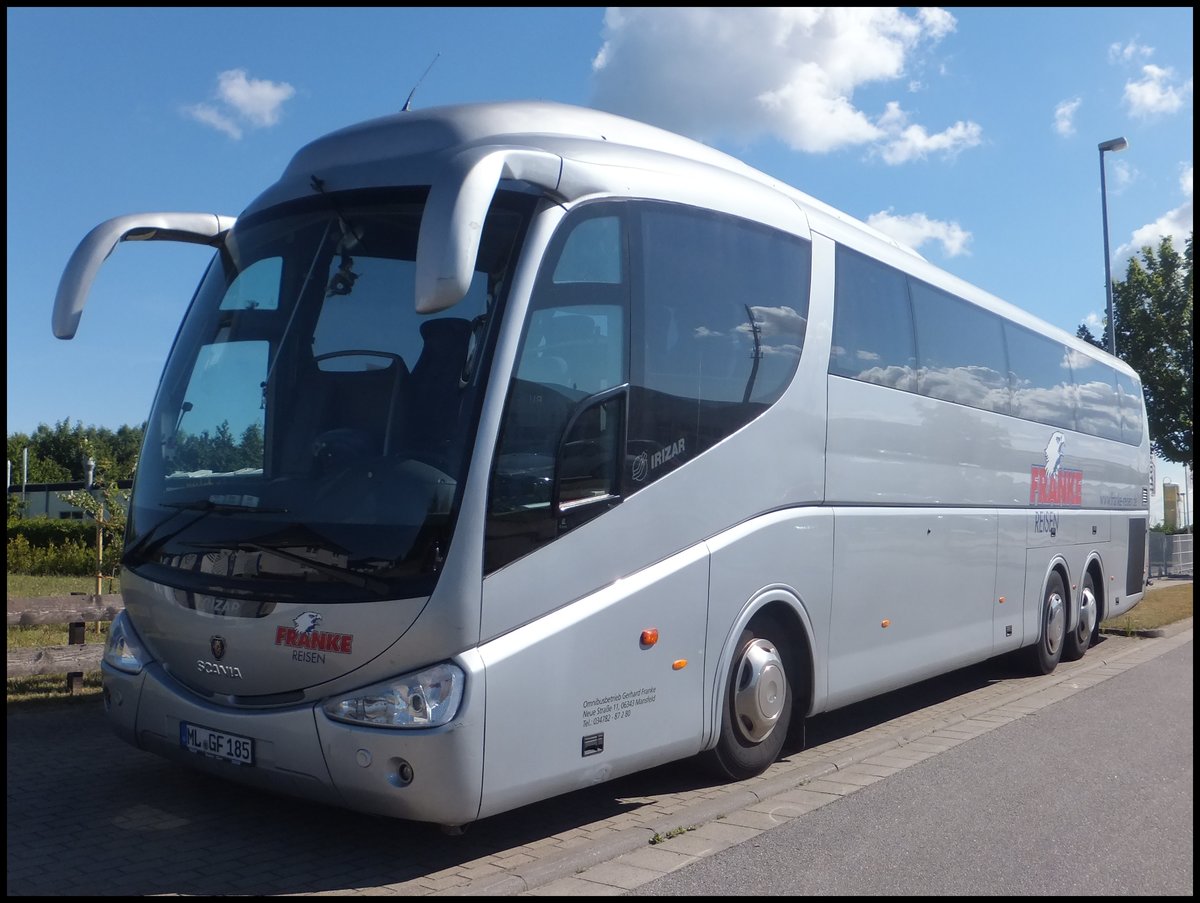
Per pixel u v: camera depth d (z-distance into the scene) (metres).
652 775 6.99
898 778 7.34
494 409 5.03
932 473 9.21
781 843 5.78
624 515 5.68
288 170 6.22
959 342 10.02
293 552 5.05
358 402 5.27
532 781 5.07
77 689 8.62
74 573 25.25
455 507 4.89
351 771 4.84
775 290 7.13
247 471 5.41
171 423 5.89
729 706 6.62
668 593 5.90
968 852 5.75
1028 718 9.73
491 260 5.29
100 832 5.48
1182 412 31.28
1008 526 10.95
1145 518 16.70
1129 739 8.83
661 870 5.28
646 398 5.91
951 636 9.55
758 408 6.82
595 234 5.71
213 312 6.02
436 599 4.80
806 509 7.29
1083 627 13.58
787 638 7.22
